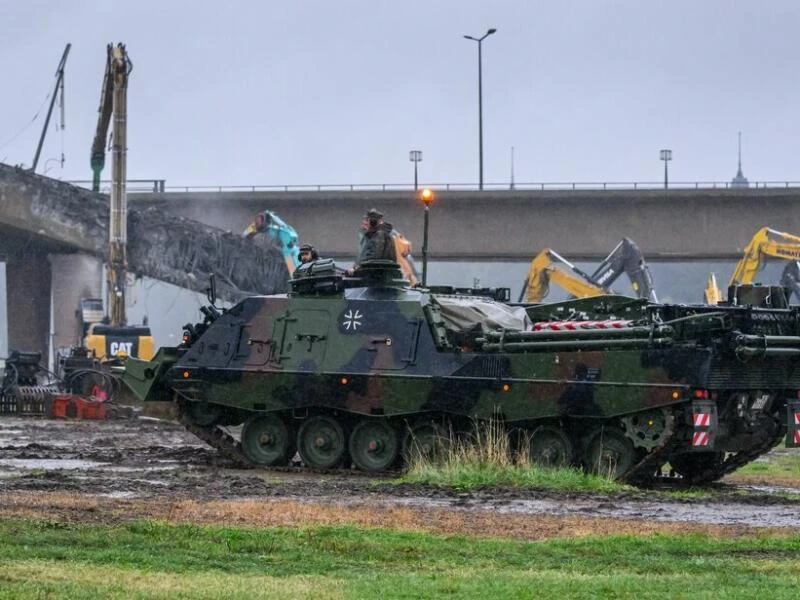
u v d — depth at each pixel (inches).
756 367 3117.6
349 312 3420.3
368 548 1942.7
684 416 3041.3
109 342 6614.2
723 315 3016.7
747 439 3248.0
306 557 1867.6
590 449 3186.5
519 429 3240.7
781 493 2940.5
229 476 3075.8
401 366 3324.3
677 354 3029.0
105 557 1807.3
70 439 4389.8
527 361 3191.4
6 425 5078.7
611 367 3100.4
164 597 1551.4
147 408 3654.0
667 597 1609.3
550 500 2635.3
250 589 1615.4
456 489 2783.0
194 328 3599.9
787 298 3526.1
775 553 1956.2
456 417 3329.2
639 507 2551.7
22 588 1566.2
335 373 3378.4
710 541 2046.0
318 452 3444.9
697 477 3373.5
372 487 2805.1
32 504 2310.5
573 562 1881.2
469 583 1680.6
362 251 3491.6
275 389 3449.8
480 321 3307.1
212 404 3585.1
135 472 3127.5
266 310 3516.2
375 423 3385.8
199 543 1927.9
